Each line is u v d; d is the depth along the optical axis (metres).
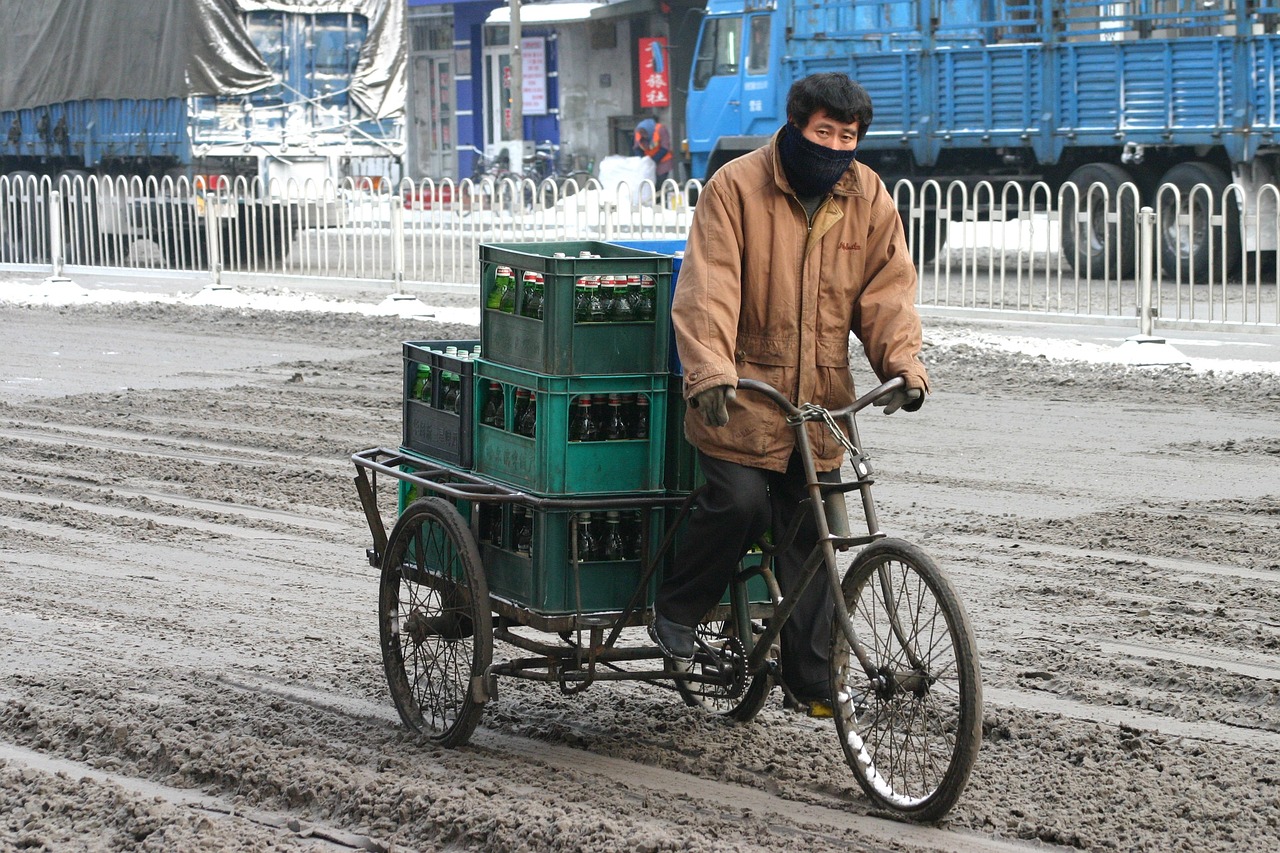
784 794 5.74
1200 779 5.81
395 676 6.57
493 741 6.36
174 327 21.06
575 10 44.59
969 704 5.19
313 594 8.68
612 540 6.04
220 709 6.67
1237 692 6.84
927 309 20.39
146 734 6.33
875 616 5.87
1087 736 6.21
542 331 5.91
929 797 5.38
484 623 6.05
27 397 15.42
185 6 28.53
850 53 27.80
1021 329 19.06
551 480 5.91
